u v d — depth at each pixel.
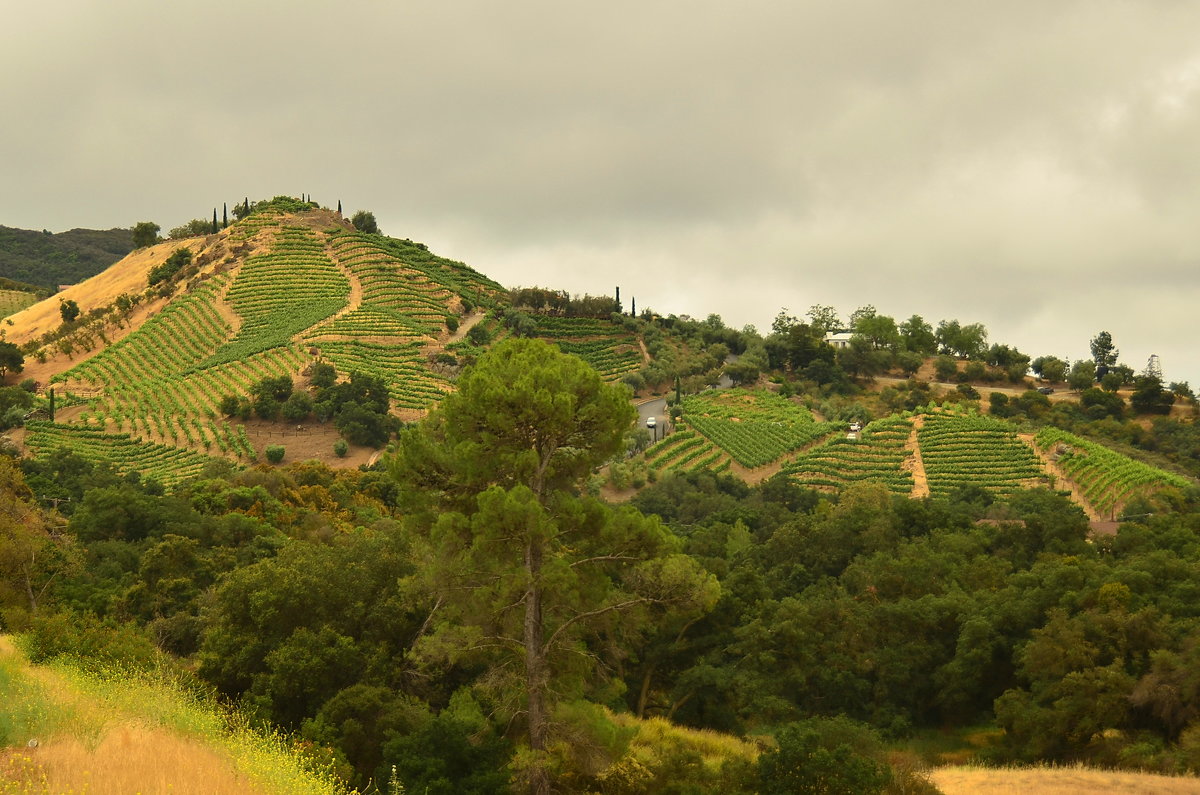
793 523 70.00
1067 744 45.59
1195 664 43.50
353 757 33.22
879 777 32.19
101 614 48.47
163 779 21.22
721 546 70.38
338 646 36.91
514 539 32.97
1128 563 58.75
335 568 40.00
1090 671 45.50
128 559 57.31
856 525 70.00
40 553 50.78
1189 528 72.06
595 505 34.69
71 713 25.56
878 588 59.44
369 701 34.12
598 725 33.22
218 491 79.06
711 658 49.91
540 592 33.81
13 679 28.27
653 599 33.78
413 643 39.00
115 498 63.66
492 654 35.59
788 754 32.38
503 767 30.28
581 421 35.09
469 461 34.03
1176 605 50.69
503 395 33.72
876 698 50.72
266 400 130.62
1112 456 128.50
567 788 33.59
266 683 36.44
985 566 61.19
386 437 126.94
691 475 121.88
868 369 194.38
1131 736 44.41
